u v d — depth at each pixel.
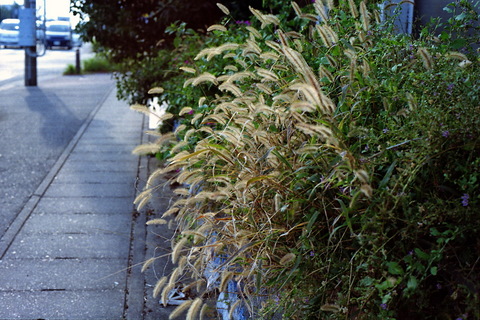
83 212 6.40
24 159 8.98
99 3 9.69
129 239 5.58
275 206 2.96
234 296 3.66
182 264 3.55
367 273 2.60
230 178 3.43
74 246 5.39
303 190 2.96
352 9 3.76
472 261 2.40
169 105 7.21
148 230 5.82
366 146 2.95
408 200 2.54
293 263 2.83
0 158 9.03
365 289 2.50
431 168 2.53
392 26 3.93
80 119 12.87
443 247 2.30
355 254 2.54
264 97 3.90
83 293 4.44
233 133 3.52
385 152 2.66
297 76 3.46
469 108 2.59
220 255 3.52
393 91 2.97
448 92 2.79
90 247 5.36
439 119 2.59
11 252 5.26
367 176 2.37
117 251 5.27
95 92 18.23
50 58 35.25
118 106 14.91
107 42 9.85
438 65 3.09
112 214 6.33
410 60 3.30
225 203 3.54
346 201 2.80
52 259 5.09
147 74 9.24
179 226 4.08
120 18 9.52
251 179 2.90
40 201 6.83
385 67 3.29
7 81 21.52
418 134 2.68
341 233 2.80
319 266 2.75
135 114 13.54
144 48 9.79
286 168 3.05
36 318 4.05
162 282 3.50
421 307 2.39
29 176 7.98
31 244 5.44
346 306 2.55
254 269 2.95
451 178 2.58
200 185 3.90
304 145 2.84
